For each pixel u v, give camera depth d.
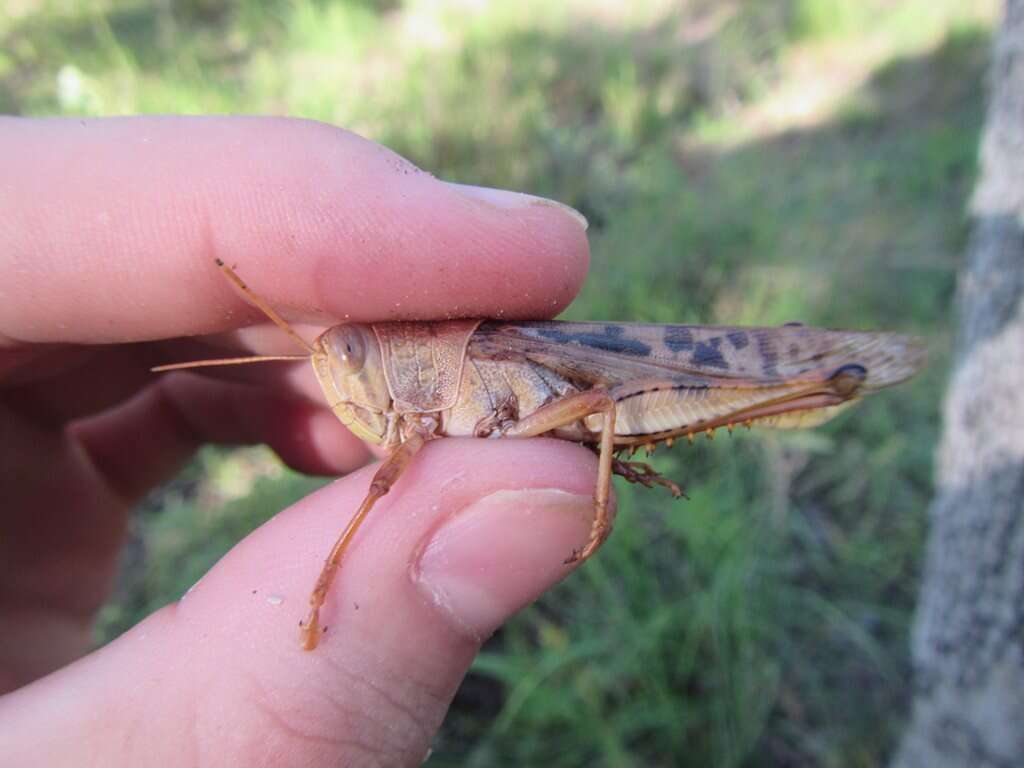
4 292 0.06
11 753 0.05
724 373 0.07
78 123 0.06
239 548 0.06
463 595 0.06
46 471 0.08
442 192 0.06
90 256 0.06
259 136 0.06
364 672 0.05
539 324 0.07
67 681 0.05
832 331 0.07
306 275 0.06
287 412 0.09
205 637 0.05
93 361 0.08
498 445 0.06
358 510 0.05
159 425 0.10
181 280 0.06
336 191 0.06
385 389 0.06
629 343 0.07
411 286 0.07
